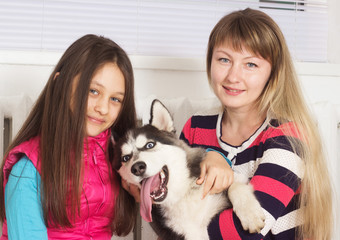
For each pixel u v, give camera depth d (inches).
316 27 119.9
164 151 70.5
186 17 112.0
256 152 73.3
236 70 72.7
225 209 67.9
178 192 70.2
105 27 108.6
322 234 75.1
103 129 71.5
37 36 106.0
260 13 76.3
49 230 69.0
